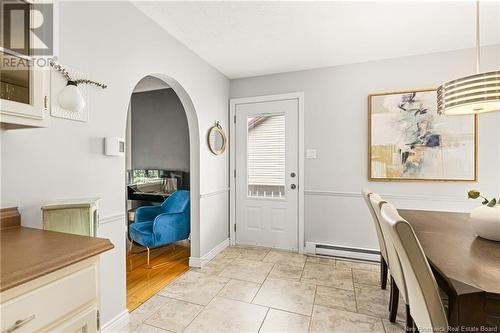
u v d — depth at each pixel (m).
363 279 2.41
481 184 2.49
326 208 3.06
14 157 1.17
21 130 1.19
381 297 2.09
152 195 3.68
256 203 3.36
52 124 1.32
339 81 2.99
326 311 1.89
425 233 1.56
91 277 0.89
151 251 3.25
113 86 1.69
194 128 2.73
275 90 3.26
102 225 1.61
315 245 3.04
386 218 1.17
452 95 1.48
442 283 1.10
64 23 1.36
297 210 3.18
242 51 2.62
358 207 2.94
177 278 2.45
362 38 2.34
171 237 2.81
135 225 2.91
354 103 2.93
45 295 0.74
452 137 2.56
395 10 1.90
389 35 2.29
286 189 3.22
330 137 3.03
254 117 3.35
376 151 2.82
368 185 2.88
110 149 1.62
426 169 2.64
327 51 2.62
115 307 1.69
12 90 1.03
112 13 1.68
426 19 2.02
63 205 1.25
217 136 3.12
